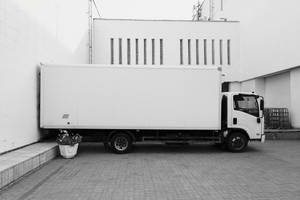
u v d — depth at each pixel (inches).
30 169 321.4
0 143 335.3
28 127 412.2
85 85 442.6
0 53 331.6
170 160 399.9
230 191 255.8
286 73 778.8
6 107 347.3
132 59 1075.3
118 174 319.0
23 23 392.5
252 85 957.8
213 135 465.4
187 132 466.3
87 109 442.3
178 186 271.6
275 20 783.7
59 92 440.5
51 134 483.2
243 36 1027.9
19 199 237.0
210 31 1079.0
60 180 293.6
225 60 1077.1
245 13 1003.3
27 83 408.2
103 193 250.8
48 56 498.6
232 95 461.1
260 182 285.3
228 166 359.6
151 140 462.3
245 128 461.4
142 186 271.9
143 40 1079.6
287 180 292.5
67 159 405.1
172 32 1077.8
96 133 458.9
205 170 337.7
